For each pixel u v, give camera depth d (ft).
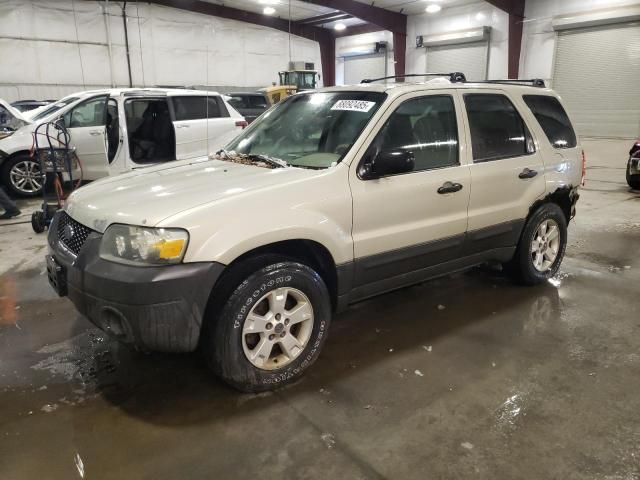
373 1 64.39
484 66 62.95
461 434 7.64
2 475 6.79
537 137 13.01
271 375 8.64
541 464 7.00
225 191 8.41
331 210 8.93
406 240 10.18
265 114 12.64
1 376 9.28
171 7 61.82
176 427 7.81
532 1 57.06
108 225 8.00
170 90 27.09
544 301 12.85
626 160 40.60
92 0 56.75
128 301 7.39
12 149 25.44
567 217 14.49
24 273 14.88
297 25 75.41
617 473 6.81
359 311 12.33
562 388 8.87
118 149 24.39
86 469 6.91
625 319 11.76
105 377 9.27
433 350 10.31
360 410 8.25
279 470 6.89
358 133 9.76
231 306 8.00
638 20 49.11
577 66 54.65
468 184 11.11
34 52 54.49
